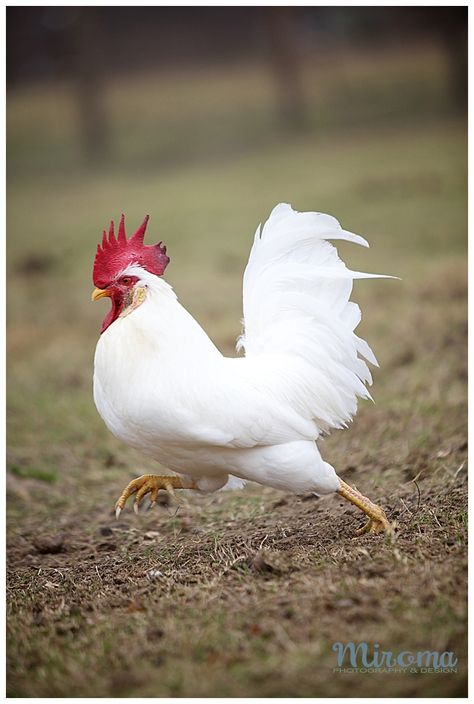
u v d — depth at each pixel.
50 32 35.72
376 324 11.23
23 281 17.36
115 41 39.25
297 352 5.66
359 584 4.66
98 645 4.49
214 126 31.34
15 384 11.30
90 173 28.53
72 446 9.12
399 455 7.37
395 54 35.38
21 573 6.02
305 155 25.08
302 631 4.28
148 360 5.17
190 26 39.56
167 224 19.52
